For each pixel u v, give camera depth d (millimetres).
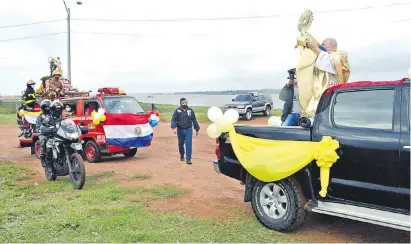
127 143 11500
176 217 5965
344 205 4859
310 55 6141
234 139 5918
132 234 5152
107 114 11242
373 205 4648
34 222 5773
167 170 10078
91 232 5344
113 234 5238
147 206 6680
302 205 5184
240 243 4977
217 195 7461
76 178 8062
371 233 5336
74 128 8258
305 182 5172
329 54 6164
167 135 19516
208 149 14211
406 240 5062
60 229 5461
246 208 6555
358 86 4938
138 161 11617
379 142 4562
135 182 8594
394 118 4559
